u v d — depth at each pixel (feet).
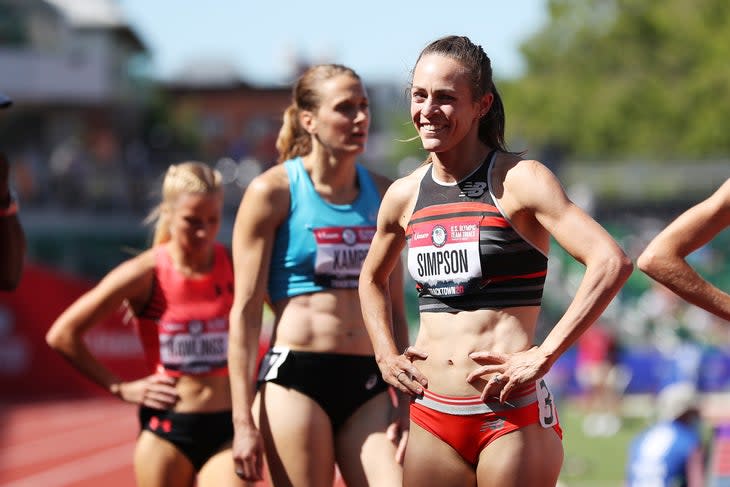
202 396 39.68
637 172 256.73
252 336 34.86
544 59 369.50
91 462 103.55
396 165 254.68
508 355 24.98
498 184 25.62
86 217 214.90
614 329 164.14
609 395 141.38
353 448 34.68
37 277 150.10
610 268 24.06
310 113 35.76
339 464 35.14
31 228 212.43
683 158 284.82
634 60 355.77
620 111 336.49
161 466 39.73
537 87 351.67
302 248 35.24
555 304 192.34
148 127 414.21
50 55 284.82
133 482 93.76
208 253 40.52
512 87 358.84
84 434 120.88
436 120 25.49
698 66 342.03
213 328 40.09
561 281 198.90
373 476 34.04
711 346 161.79
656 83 339.36
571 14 369.09
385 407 35.35
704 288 26.27
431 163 27.02
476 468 26.16
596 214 250.98
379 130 411.13
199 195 39.22
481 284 25.59
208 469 39.22
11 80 280.31
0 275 35.50
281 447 34.27
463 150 26.02
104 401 147.43
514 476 25.41
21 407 141.69
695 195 253.24
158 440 39.78
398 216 27.20
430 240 26.07
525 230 25.44
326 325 34.91
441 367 26.02
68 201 215.92
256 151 257.34
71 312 40.91
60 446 112.78
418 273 26.37
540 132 345.10
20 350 150.20
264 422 34.73
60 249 213.05
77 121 319.68
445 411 25.90
